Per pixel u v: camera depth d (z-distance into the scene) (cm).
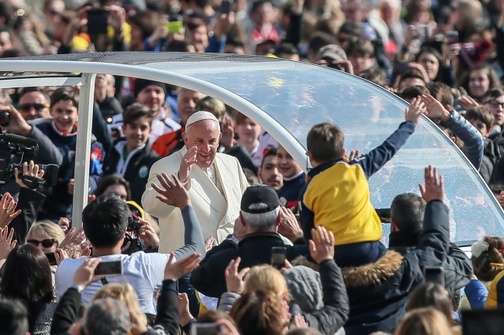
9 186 4069
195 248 2933
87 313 2239
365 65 5259
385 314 2720
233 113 5159
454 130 3703
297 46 5997
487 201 3453
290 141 3288
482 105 4575
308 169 3114
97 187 4122
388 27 6794
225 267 2850
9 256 2827
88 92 3841
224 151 4550
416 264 2719
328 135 2798
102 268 2605
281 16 6881
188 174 3353
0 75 3803
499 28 5747
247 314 2325
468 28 5981
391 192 3347
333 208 2752
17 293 2797
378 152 3014
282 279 2459
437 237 2758
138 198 4625
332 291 2584
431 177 2797
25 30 6122
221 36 5981
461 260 2842
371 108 3556
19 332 2344
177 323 2567
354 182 2773
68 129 4531
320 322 2531
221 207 3566
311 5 6600
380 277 2697
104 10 5384
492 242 3064
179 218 3497
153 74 3547
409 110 3102
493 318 1989
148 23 5862
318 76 3712
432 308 2217
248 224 2853
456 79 5622
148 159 4659
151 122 4872
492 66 5594
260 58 3944
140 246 3316
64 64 3688
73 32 5375
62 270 2823
